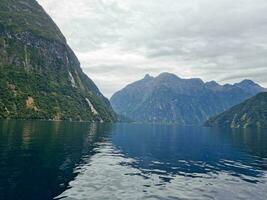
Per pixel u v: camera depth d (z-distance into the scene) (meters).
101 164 53.62
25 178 38.81
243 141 129.50
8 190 33.22
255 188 40.06
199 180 44.06
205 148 92.31
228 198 35.09
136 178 43.38
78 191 34.56
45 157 55.84
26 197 31.27
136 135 145.25
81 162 53.97
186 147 93.25
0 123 159.25
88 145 83.31
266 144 114.69
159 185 39.78
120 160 59.78
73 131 137.62
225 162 63.25
